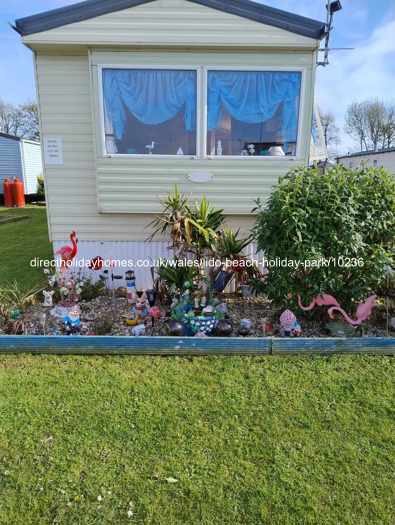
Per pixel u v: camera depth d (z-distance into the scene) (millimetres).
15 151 17641
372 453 2100
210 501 1818
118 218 4816
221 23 4125
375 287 3592
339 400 2553
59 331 3553
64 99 4480
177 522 1721
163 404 2508
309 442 2182
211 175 4613
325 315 3639
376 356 3127
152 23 4133
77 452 2105
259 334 3539
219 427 2299
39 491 1868
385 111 31453
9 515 1749
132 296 4344
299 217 3217
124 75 4352
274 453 2102
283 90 4418
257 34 4148
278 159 4559
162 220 4062
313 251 3178
